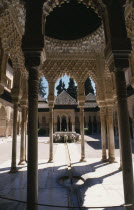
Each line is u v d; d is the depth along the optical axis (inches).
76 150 382.6
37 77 105.3
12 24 165.8
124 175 92.4
